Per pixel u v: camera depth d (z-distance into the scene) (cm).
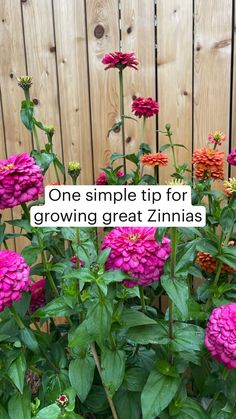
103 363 89
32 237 122
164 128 156
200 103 149
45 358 102
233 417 96
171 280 84
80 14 155
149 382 88
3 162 97
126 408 100
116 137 162
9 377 89
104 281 77
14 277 78
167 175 160
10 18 165
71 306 93
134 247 78
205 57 145
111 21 152
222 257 103
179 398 96
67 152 171
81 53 159
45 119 171
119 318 89
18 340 92
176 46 147
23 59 168
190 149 155
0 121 179
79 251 97
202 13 142
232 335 77
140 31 150
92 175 170
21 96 172
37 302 124
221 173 132
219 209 121
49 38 162
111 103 160
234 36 140
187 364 97
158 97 154
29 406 91
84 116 165
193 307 109
